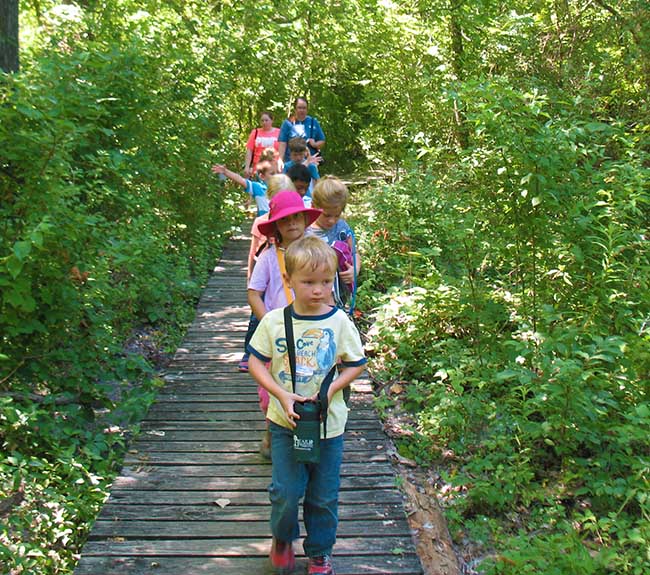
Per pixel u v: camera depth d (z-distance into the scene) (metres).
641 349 4.86
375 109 14.16
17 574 3.70
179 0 12.96
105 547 3.74
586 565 3.54
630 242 5.61
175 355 6.87
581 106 7.99
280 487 3.24
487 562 3.79
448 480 4.64
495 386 5.64
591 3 10.84
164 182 9.18
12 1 6.41
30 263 4.59
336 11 15.88
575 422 4.62
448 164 10.29
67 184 5.64
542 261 5.68
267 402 4.01
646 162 7.71
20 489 4.24
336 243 4.07
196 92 10.07
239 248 11.59
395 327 6.91
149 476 4.51
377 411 5.67
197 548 3.74
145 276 7.68
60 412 4.97
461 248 6.82
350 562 3.65
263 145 11.10
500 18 11.24
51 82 5.60
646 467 4.16
